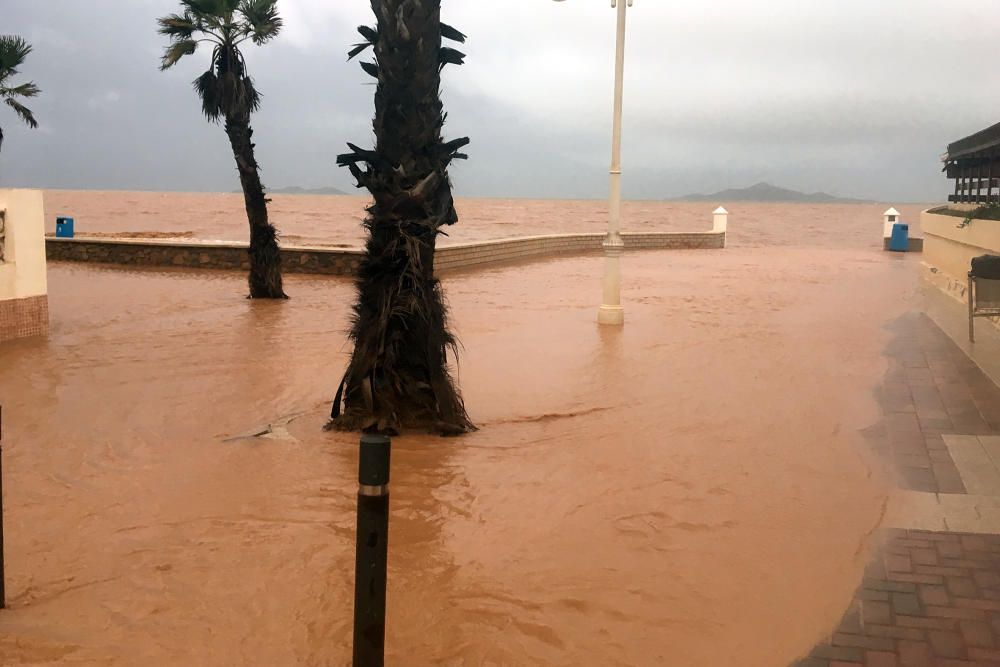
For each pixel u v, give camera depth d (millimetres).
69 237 27016
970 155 18391
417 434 7441
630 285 20188
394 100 7086
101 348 11523
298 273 22922
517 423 7918
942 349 11352
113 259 25891
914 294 18203
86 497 5891
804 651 3934
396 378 7469
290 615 4215
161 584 4559
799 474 6453
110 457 6789
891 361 10625
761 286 19984
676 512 5691
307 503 5812
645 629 4145
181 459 6750
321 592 4469
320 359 10797
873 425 7758
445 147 7328
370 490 3297
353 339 7742
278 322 14008
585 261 27484
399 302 7355
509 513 5660
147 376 9766
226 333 12844
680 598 4461
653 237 34531
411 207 7223
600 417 8141
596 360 10898
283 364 10469
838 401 8672
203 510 5664
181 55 16141
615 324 13859
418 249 7273
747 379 9750
